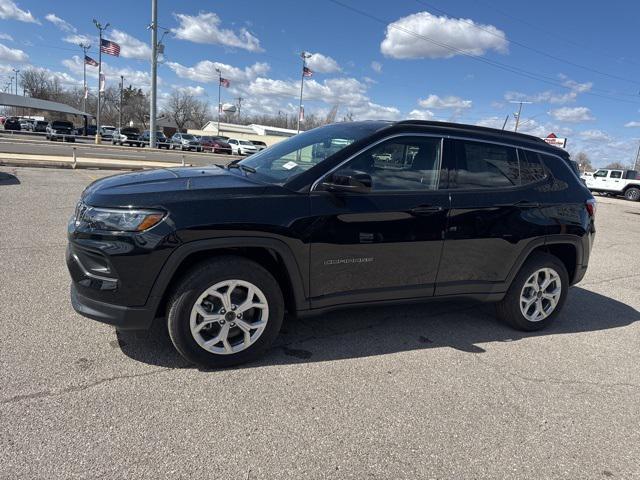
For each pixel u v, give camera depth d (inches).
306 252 129.9
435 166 149.1
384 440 104.3
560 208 168.9
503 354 152.7
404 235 141.3
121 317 117.5
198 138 1936.5
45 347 131.9
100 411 106.0
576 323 189.2
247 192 125.9
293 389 121.5
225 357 127.9
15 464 88.0
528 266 166.7
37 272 192.5
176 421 104.7
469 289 157.9
